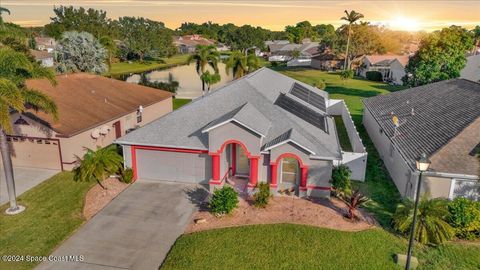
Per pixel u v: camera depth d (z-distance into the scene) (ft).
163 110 130.62
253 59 196.03
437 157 61.11
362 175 75.77
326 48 321.32
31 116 79.46
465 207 55.26
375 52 294.05
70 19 357.61
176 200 67.36
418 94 102.63
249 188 68.95
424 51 156.04
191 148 70.69
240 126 66.08
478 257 50.90
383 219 60.54
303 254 50.90
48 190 71.61
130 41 366.84
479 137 61.62
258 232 56.03
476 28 305.73
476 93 78.74
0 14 101.71
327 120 87.25
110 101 108.06
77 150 84.28
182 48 516.32
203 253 51.11
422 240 52.54
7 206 64.90
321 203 65.72
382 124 91.35
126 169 74.59
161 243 54.29
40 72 61.93
